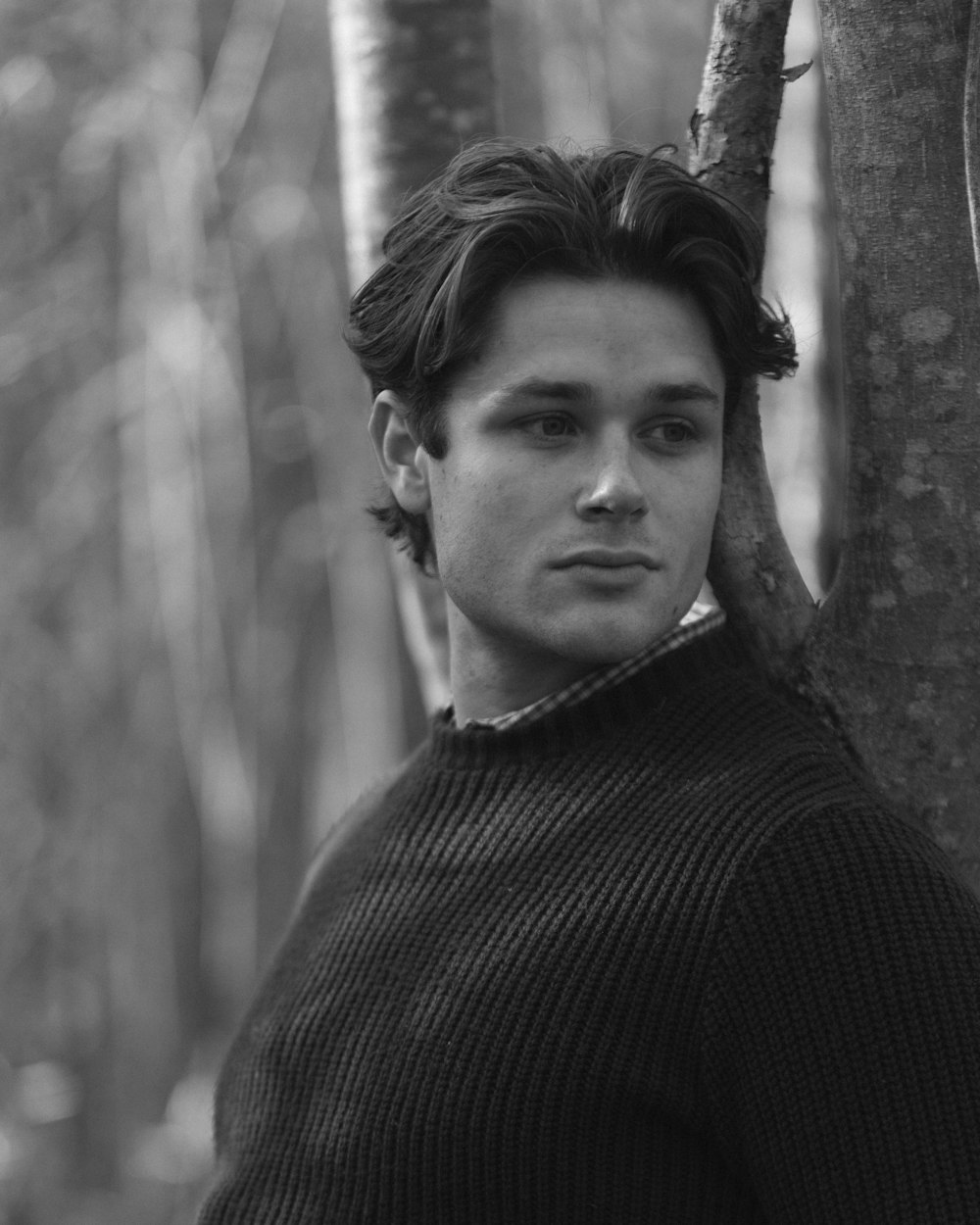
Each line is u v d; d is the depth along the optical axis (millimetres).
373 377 1815
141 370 8586
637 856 1568
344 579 9859
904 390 1709
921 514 1712
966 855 1744
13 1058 10008
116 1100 10227
